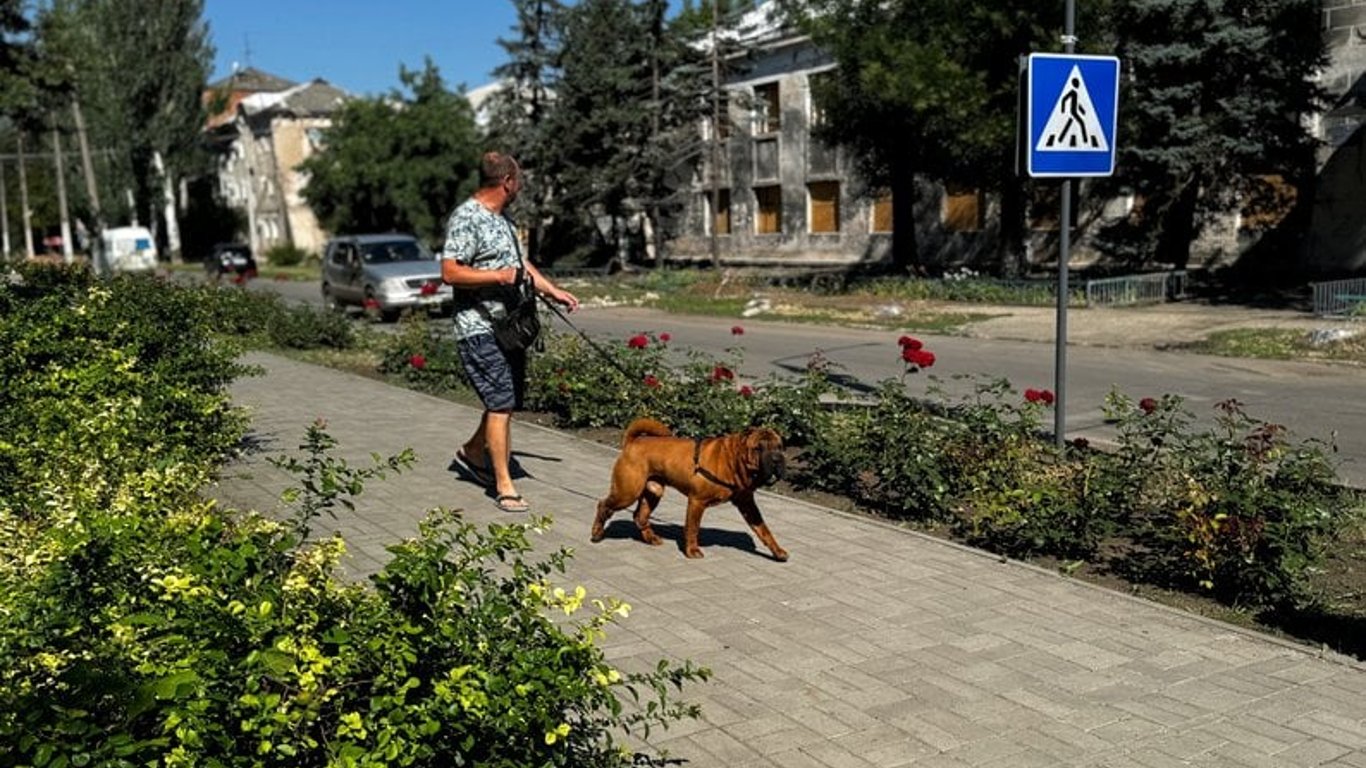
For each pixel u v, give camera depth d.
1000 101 24.50
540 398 11.30
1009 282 26.38
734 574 6.20
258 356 16.95
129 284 11.52
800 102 43.19
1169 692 4.64
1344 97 24.64
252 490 7.71
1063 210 7.94
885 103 27.50
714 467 6.30
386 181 49.44
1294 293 24.45
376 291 25.92
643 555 6.54
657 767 3.95
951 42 24.44
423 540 3.26
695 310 27.06
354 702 2.71
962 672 4.84
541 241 41.81
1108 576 6.23
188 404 7.10
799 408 8.94
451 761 2.76
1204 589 5.96
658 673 3.40
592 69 37.88
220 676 2.49
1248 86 23.58
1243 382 13.98
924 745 4.15
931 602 5.75
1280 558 5.66
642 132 38.41
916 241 38.53
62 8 59.56
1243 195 27.19
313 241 71.06
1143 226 27.12
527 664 2.82
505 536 3.35
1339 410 11.77
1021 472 7.17
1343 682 4.74
